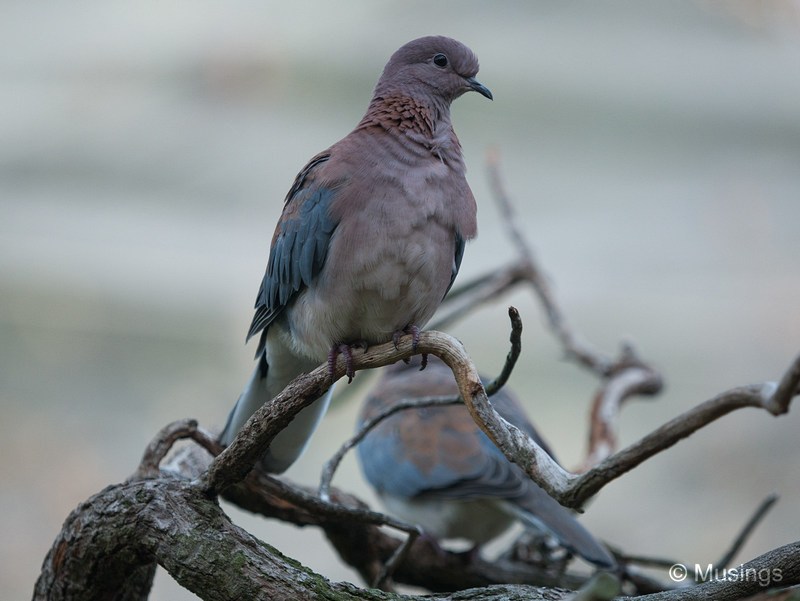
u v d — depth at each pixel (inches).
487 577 285.7
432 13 683.4
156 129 645.9
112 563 193.0
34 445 486.0
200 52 655.8
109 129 647.1
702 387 577.3
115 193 625.6
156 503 187.0
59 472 478.3
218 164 634.2
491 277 378.9
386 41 665.6
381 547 272.4
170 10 669.3
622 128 671.1
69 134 640.4
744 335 596.7
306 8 667.4
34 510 464.8
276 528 452.8
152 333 548.1
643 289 623.5
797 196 638.5
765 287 613.9
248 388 239.9
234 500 243.0
